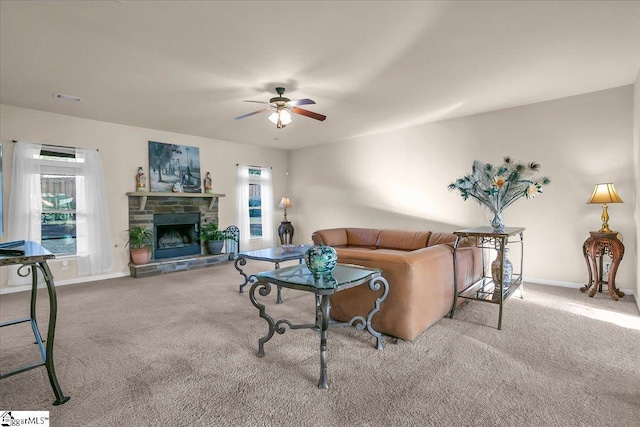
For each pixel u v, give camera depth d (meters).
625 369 2.13
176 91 3.86
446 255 3.00
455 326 2.88
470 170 5.11
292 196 7.94
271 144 7.24
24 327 3.00
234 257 6.42
